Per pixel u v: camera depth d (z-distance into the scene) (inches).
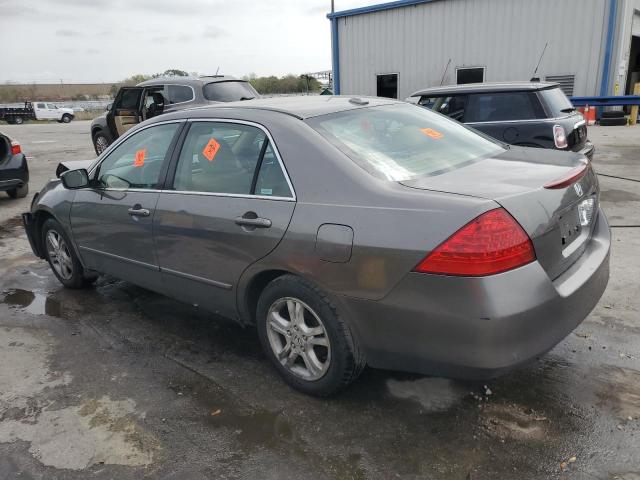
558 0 574.2
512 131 271.3
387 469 93.8
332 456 97.8
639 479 88.2
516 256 88.0
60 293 183.2
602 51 565.6
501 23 610.5
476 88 285.1
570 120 268.4
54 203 174.2
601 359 123.7
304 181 107.5
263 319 118.6
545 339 92.2
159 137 142.9
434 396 113.7
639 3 628.4
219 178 123.8
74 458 100.7
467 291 87.0
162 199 135.2
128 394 120.6
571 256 104.3
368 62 721.0
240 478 93.8
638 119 633.6
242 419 109.8
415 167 109.3
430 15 653.3
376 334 99.0
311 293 105.7
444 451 97.3
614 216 239.5
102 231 155.7
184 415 112.1
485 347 88.0
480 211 87.4
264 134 117.6
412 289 92.0
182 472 95.8
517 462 93.5
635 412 105.0
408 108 140.8
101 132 489.4
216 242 120.7
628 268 176.2
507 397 111.8
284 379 119.9
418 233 90.7
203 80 419.8
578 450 95.6
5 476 96.5
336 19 734.5
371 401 113.2
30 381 127.9
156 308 166.9
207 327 152.6
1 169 322.3
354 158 106.6
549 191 97.3
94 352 140.7
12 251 234.1
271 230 109.0
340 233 98.7
